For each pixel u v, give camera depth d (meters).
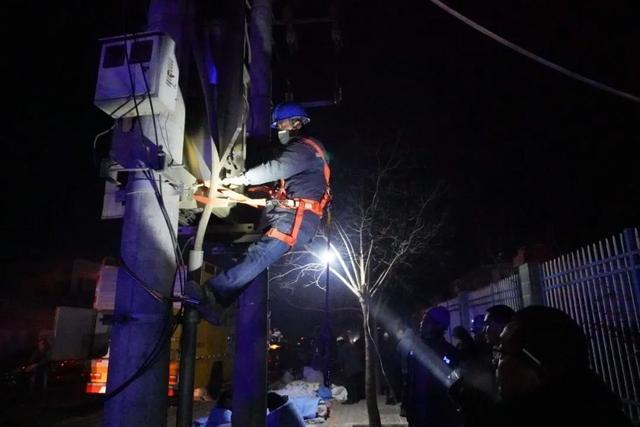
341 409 14.10
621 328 6.18
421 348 5.64
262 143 5.77
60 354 17.23
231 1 4.12
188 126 3.93
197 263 3.56
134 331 3.06
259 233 4.35
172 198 3.39
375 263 13.74
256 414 5.36
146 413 2.96
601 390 1.66
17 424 12.36
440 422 5.33
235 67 3.99
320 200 3.88
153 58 3.19
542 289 7.98
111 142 3.31
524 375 1.77
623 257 6.10
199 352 15.75
